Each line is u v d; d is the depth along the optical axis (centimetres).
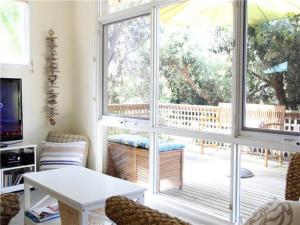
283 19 239
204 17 296
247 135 262
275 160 334
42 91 418
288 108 240
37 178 251
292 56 236
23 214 281
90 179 249
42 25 414
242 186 350
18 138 378
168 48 329
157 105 340
